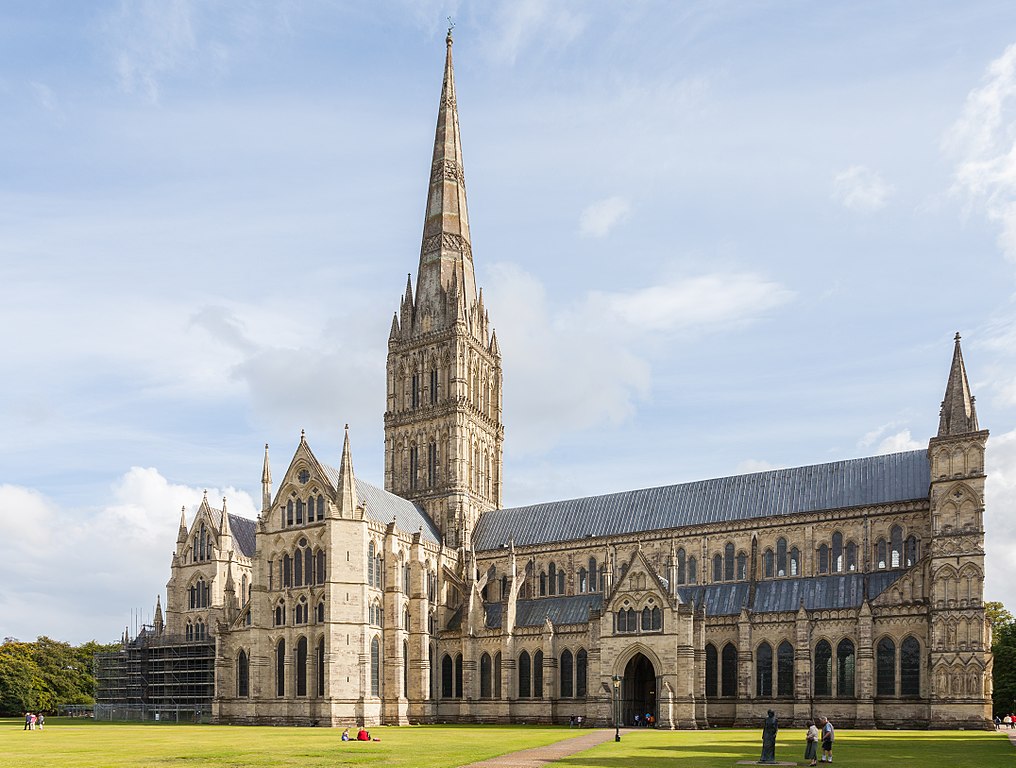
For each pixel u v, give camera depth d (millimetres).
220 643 129375
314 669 121375
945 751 66125
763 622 113500
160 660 155375
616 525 138875
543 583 140250
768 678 112438
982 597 101562
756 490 130750
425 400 157875
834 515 119688
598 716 115375
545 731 100625
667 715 107188
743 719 111750
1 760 61031
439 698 133250
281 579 127188
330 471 131875
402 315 163500
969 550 103188
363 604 122000
